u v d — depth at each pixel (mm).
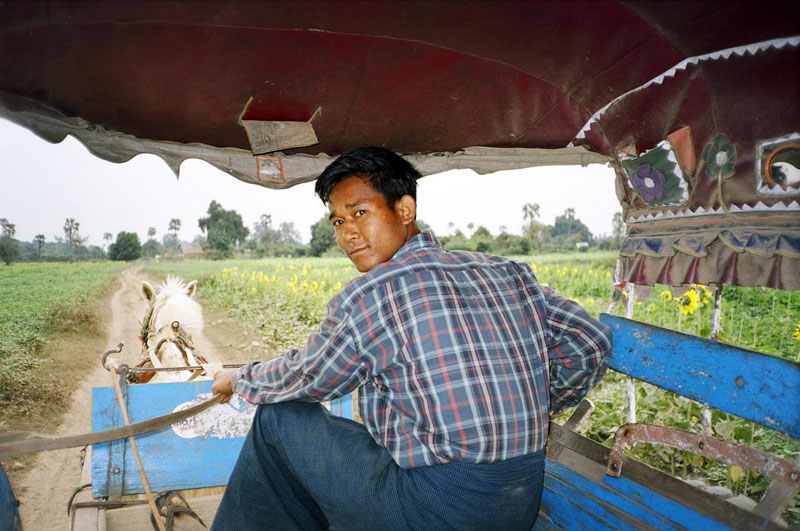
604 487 2084
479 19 1877
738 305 6566
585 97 2400
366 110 2730
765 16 1612
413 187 1970
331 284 15516
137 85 2346
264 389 1972
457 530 1671
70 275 23359
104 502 2469
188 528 2357
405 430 1716
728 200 1950
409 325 1694
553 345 2139
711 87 1911
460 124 2906
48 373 9008
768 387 1727
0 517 1844
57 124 2477
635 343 2246
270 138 2754
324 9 1832
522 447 1712
